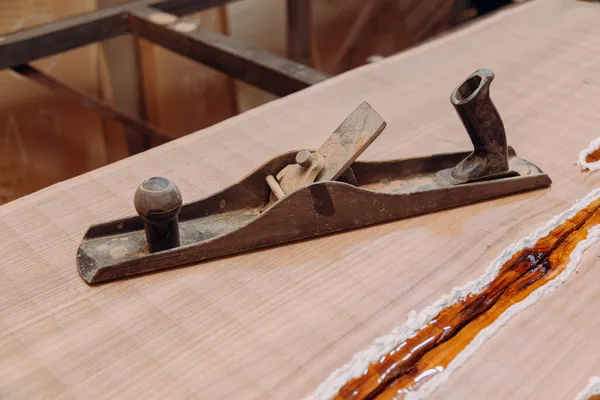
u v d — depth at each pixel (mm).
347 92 1028
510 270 763
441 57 1118
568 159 905
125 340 695
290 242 789
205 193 843
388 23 2129
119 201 830
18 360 677
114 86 1587
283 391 661
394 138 938
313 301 732
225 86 1800
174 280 747
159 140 1388
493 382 670
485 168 839
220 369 675
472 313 723
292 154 818
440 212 829
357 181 846
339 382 668
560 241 794
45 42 1206
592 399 662
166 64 1637
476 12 2080
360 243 792
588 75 1067
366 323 713
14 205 820
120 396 656
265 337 700
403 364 683
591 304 731
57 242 779
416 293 740
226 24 1754
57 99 1498
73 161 1609
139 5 1306
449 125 965
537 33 1185
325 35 1977
